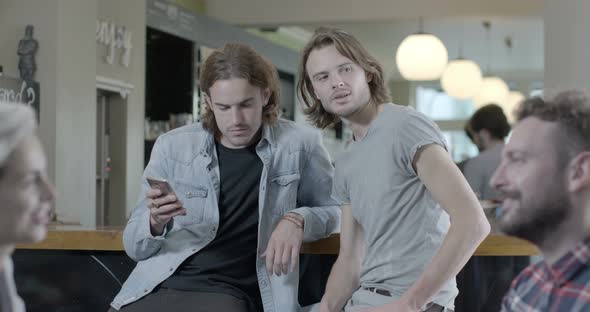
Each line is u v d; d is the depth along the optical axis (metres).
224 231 2.61
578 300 1.18
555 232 1.17
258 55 2.55
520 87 17.20
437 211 2.24
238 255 2.61
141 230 2.54
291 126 2.74
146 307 2.57
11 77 4.88
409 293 2.06
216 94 2.50
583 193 1.13
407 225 2.22
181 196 2.63
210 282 2.58
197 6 9.28
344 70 2.30
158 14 7.20
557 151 1.13
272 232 2.62
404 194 2.23
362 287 2.33
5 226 1.21
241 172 2.62
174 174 2.65
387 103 2.35
